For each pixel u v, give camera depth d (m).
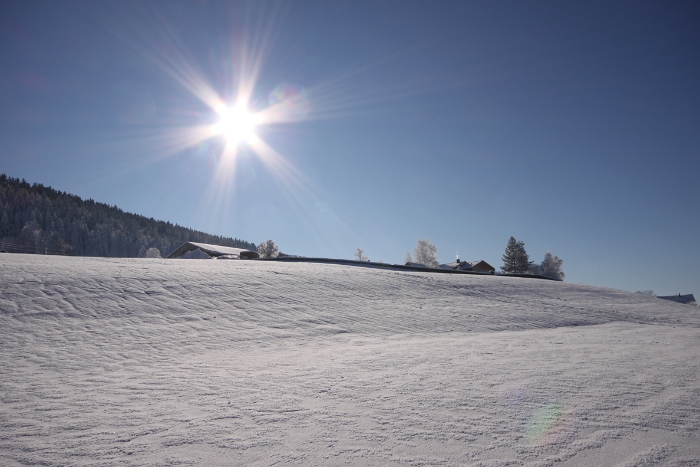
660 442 3.89
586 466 3.41
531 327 14.14
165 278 16.19
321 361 7.91
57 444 3.92
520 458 3.56
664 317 18.75
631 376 6.51
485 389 5.75
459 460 3.53
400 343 10.32
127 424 4.46
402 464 3.46
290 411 4.86
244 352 8.98
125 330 10.27
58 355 8.08
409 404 5.09
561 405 5.01
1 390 5.85
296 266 23.77
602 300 22.55
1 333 9.40
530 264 77.06
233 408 4.98
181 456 3.64
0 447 3.84
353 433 4.16
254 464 3.48
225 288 15.78
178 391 5.76
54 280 14.09
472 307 16.92
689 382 6.12
